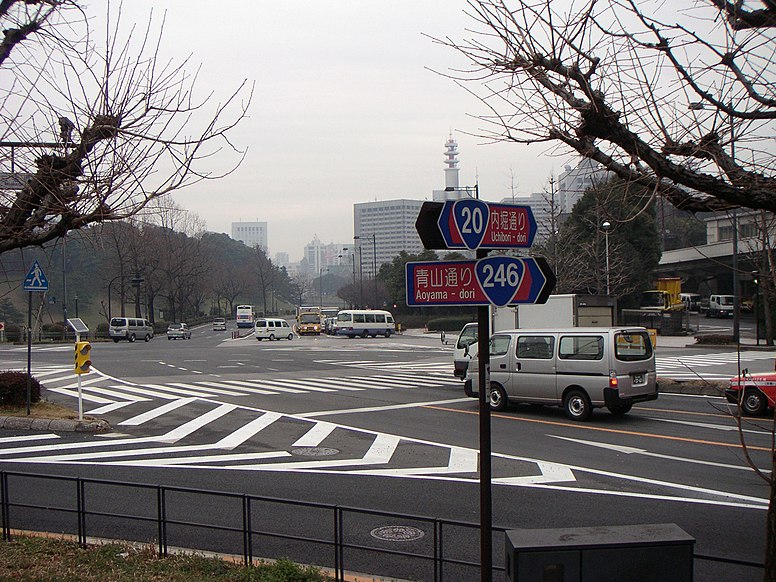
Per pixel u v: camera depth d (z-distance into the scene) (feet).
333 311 310.45
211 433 50.16
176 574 22.47
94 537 27.30
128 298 264.93
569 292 129.70
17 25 20.58
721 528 27.99
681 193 16.90
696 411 59.16
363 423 54.34
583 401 54.08
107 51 20.95
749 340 148.77
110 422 54.75
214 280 369.30
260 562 23.56
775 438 14.80
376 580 22.58
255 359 121.60
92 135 18.67
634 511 30.37
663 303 204.44
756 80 15.67
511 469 38.52
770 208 15.55
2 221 18.92
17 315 211.00
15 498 32.91
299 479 36.35
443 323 237.66
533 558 13.26
